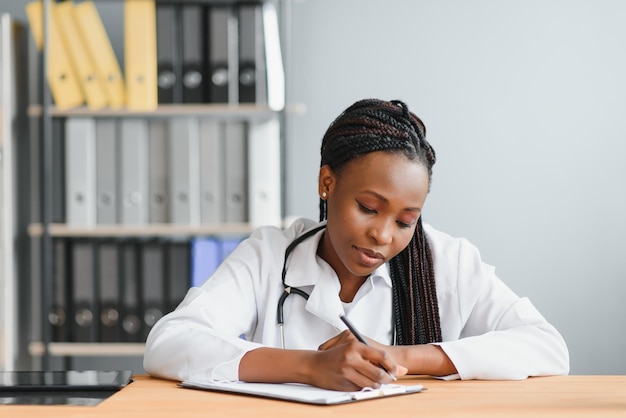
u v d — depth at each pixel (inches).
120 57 138.3
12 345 125.2
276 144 122.0
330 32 138.0
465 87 137.6
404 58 138.1
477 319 60.1
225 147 121.9
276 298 59.0
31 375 52.6
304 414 40.0
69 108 123.7
